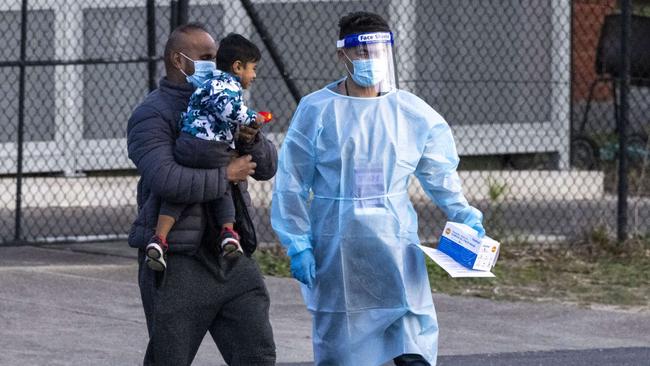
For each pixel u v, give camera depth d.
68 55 45.56
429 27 47.44
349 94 19.16
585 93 51.84
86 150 45.66
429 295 19.48
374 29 18.86
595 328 27.95
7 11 45.38
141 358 24.41
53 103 45.38
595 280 32.84
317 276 19.33
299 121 19.09
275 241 35.94
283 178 19.09
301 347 25.67
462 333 27.38
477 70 48.00
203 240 17.28
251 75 17.83
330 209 19.00
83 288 30.47
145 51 46.09
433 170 19.31
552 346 26.25
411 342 19.22
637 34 47.31
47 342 25.44
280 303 29.83
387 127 18.92
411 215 19.34
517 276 33.16
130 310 28.50
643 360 24.95
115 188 42.97
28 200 42.03
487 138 47.97
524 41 48.22
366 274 19.05
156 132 16.98
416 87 47.41
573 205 42.75
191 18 45.62
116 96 46.06
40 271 32.19
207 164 16.81
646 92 52.19
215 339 17.86
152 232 17.16
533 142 48.06
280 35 46.44
